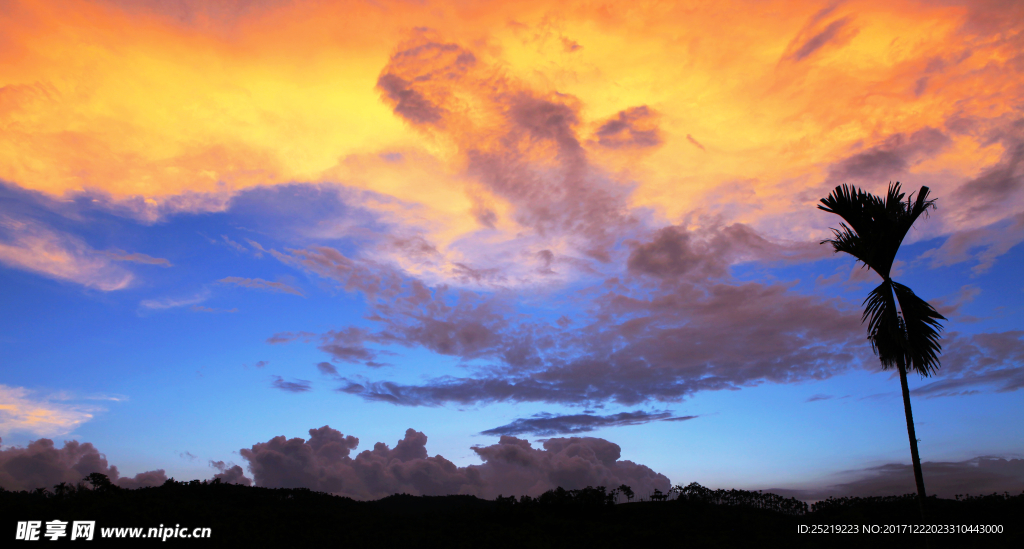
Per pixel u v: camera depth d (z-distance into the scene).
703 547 50.31
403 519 72.31
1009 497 45.25
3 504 38.69
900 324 20.72
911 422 19.92
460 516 74.50
